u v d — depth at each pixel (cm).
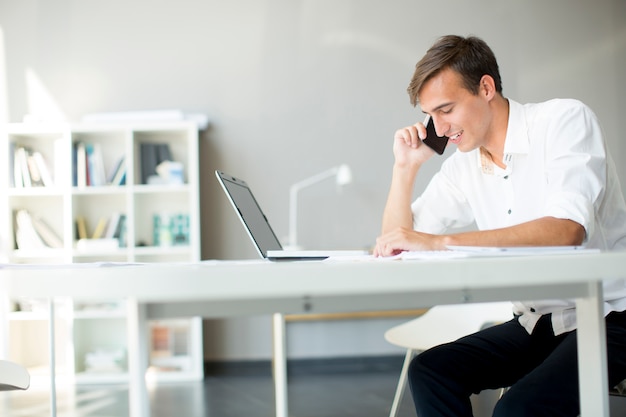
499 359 160
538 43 521
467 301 94
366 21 518
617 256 78
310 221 512
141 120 485
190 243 490
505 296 97
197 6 514
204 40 513
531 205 174
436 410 150
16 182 476
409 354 224
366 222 514
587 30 523
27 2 509
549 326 162
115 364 471
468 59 168
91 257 498
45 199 494
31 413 365
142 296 73
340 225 513
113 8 512
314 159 514
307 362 507
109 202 498
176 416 350
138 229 496
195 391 420
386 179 516
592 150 160
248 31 514
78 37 510
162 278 72
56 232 494
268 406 372
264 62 514
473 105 170
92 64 509
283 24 516
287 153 513
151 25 512
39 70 507
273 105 514
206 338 507
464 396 152
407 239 130
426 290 93
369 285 74
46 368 477
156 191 484
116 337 493
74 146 483
